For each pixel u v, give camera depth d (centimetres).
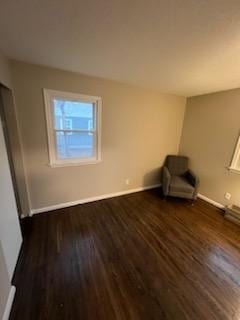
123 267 164
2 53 166
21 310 122
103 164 293
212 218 259
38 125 223
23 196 232
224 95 275
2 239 129
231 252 190
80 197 286
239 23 107
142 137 321
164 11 99
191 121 339
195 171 340
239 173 261
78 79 233
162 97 319
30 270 155
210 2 90
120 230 221
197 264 171
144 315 123
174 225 238
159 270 162
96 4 96
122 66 198
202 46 141
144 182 355
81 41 142
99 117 264
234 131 265
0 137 145
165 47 147
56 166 249
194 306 131
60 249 183
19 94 203
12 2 96
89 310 124
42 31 128
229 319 123
